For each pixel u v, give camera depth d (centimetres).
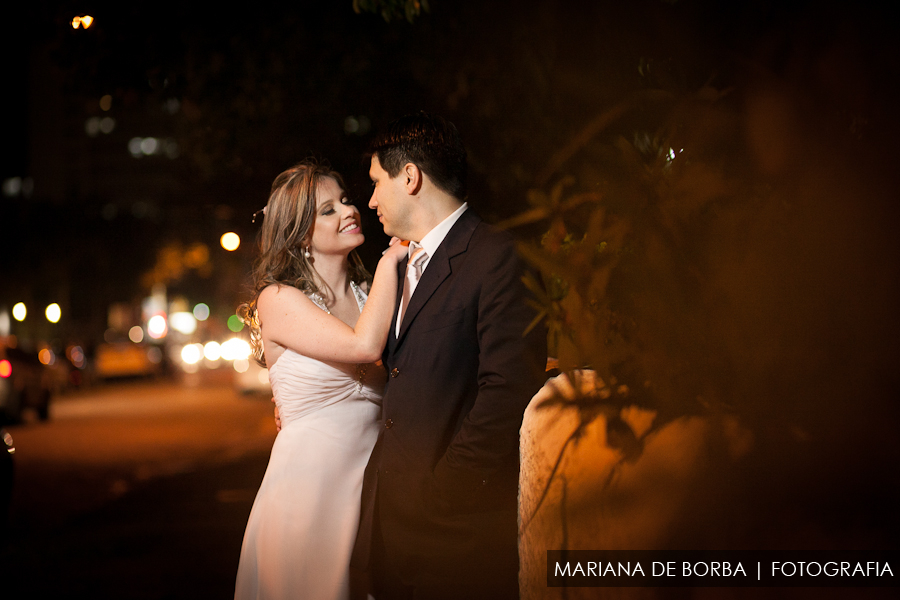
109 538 667
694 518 143
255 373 2145
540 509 175
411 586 256
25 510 788
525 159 440
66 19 623
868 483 133
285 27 638
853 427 135
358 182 605
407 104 630
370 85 642
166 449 1184
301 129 666
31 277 4447
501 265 241
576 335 157
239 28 637
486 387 234
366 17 625
